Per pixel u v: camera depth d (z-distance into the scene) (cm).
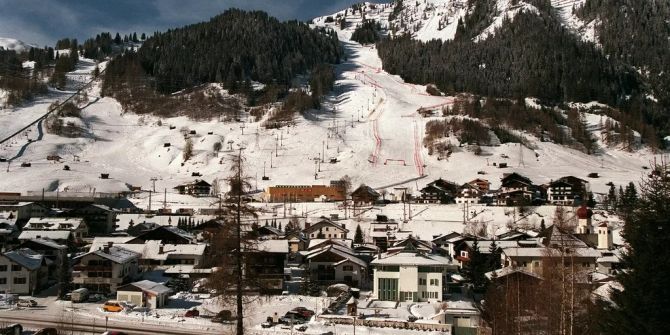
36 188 17050
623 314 2539
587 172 19388
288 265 9119
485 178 18500
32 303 6425
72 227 10588
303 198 16625
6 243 9269
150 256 8150
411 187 17825
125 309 6209
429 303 6794
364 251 9531
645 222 2497
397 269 7044
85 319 5828
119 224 12912
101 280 7094
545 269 5494
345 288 7231
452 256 9138
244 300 3341
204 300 6825
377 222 12788
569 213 12862
